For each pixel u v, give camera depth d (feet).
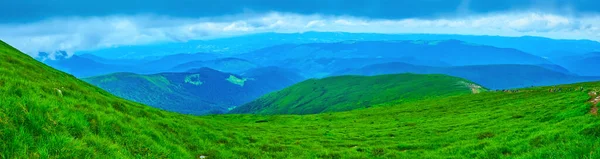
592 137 69.62
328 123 257.55
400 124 209.46
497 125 148.56
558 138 78.69
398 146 118.32
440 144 118.21
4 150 37.65
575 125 90.02
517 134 104.01
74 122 53.62
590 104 129.80
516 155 74.38
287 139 136.15
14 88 58.59
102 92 188.85
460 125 170.50
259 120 310.65
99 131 57.98
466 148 97.71
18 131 42.04
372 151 110.01
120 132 62.69
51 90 77.15
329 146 125.18
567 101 175.83
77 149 44.09
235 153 89.76
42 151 39.96
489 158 80.69
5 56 132.46
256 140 117.50
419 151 108.47
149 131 72.43
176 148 71.77
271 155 96.89
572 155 58.95
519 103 232.73
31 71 125.70
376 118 273.75
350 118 295.07
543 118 138.62
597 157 53.47
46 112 51.06
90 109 69.31
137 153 58.39
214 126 137.39
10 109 45.24
